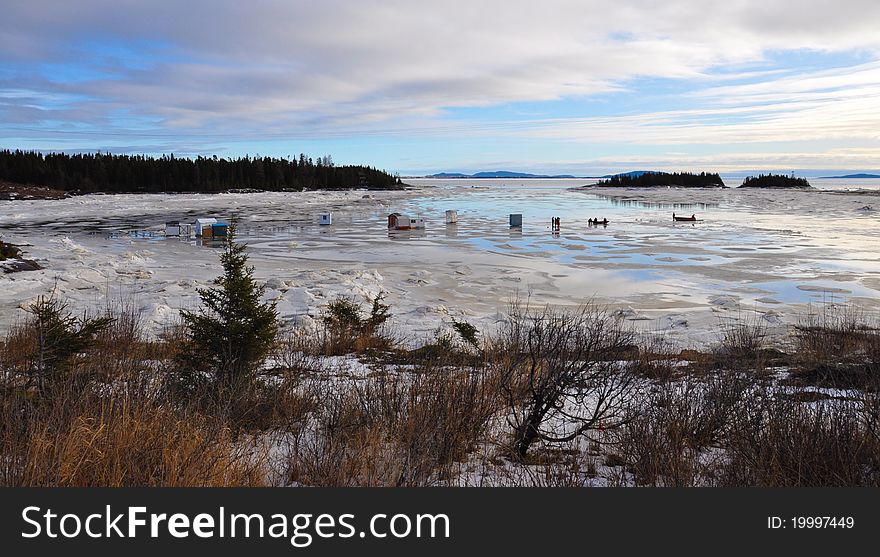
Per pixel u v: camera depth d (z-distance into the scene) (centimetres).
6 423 523
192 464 457
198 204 8156
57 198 8531
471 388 654
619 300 1922
